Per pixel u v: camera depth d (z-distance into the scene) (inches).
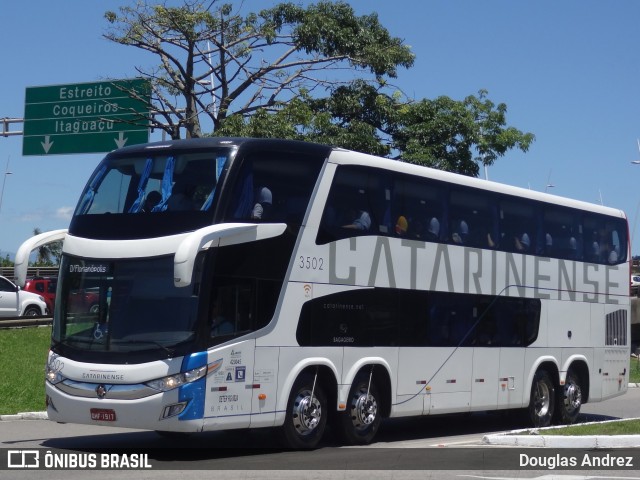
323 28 1106.7
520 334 709.9
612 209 832.9
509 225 707.4
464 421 788.6
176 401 474.0
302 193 544.1
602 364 802.8
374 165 593.3
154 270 494.9
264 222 519.5
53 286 1582.2
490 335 679.7
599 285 804.0
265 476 432.5
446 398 637.3
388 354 592.7
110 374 485.7
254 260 510.6
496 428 733.3
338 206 566.6
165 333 483.5
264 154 525.0
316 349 544.4
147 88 1110.4
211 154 513.0
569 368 765.9
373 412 585.9
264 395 512.4
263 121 1043.9
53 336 516.4
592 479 434.6
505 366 693.3
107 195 529.7
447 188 652.1
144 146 536.1
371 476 435.2
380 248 592.1
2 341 1023.6
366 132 1103.6
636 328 1459.2
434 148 1138.0
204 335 482.6
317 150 557.6
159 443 570.9
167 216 503.5
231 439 599.2
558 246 759.1
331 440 595.8
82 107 1146.0
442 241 642.2
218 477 427.5
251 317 507.8
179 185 511.8
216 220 493.4
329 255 556.4
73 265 519.5
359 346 572.7
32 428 644.1
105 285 504.7
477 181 680.4
